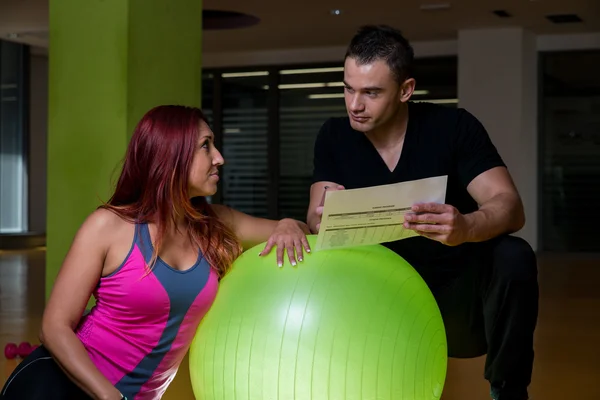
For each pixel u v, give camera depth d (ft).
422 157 7.93
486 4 29.84
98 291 6.64
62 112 14.64
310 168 40.60
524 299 7.38
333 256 6.54
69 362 6.23
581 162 36.42
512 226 7.31
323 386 6.13
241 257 6.99
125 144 14.08
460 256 7.94
